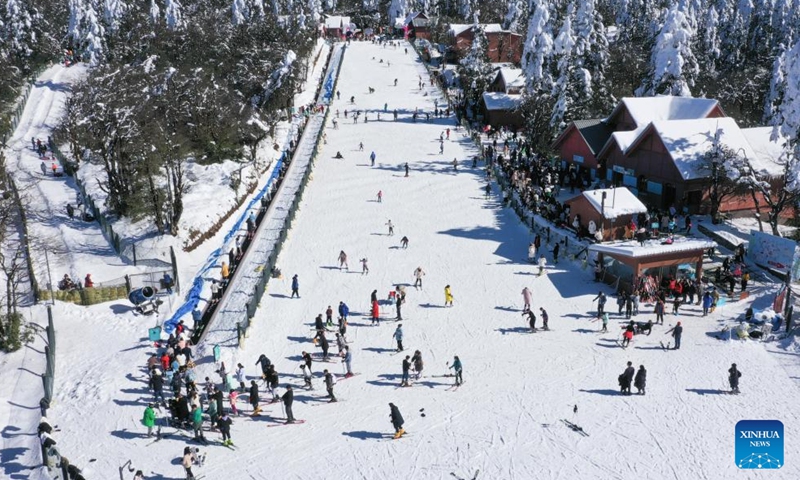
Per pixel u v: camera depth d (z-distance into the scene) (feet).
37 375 118.93
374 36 546.67
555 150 231.30
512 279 150.10
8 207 167.32
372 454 92.79
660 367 112.06
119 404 107.86
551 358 116.47
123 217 187.52
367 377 113.19
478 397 105.60
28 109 302.25
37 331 132.98
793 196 160.15
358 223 188.34
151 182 176.76
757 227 173.88
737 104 311.68
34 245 170.81
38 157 248.52
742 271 144.25
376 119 306.14
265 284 149.59
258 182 231.09
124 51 365.40
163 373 113.19
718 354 115.34
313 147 265.13
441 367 115.34
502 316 133.08
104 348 127.03
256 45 332.80
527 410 101.35
